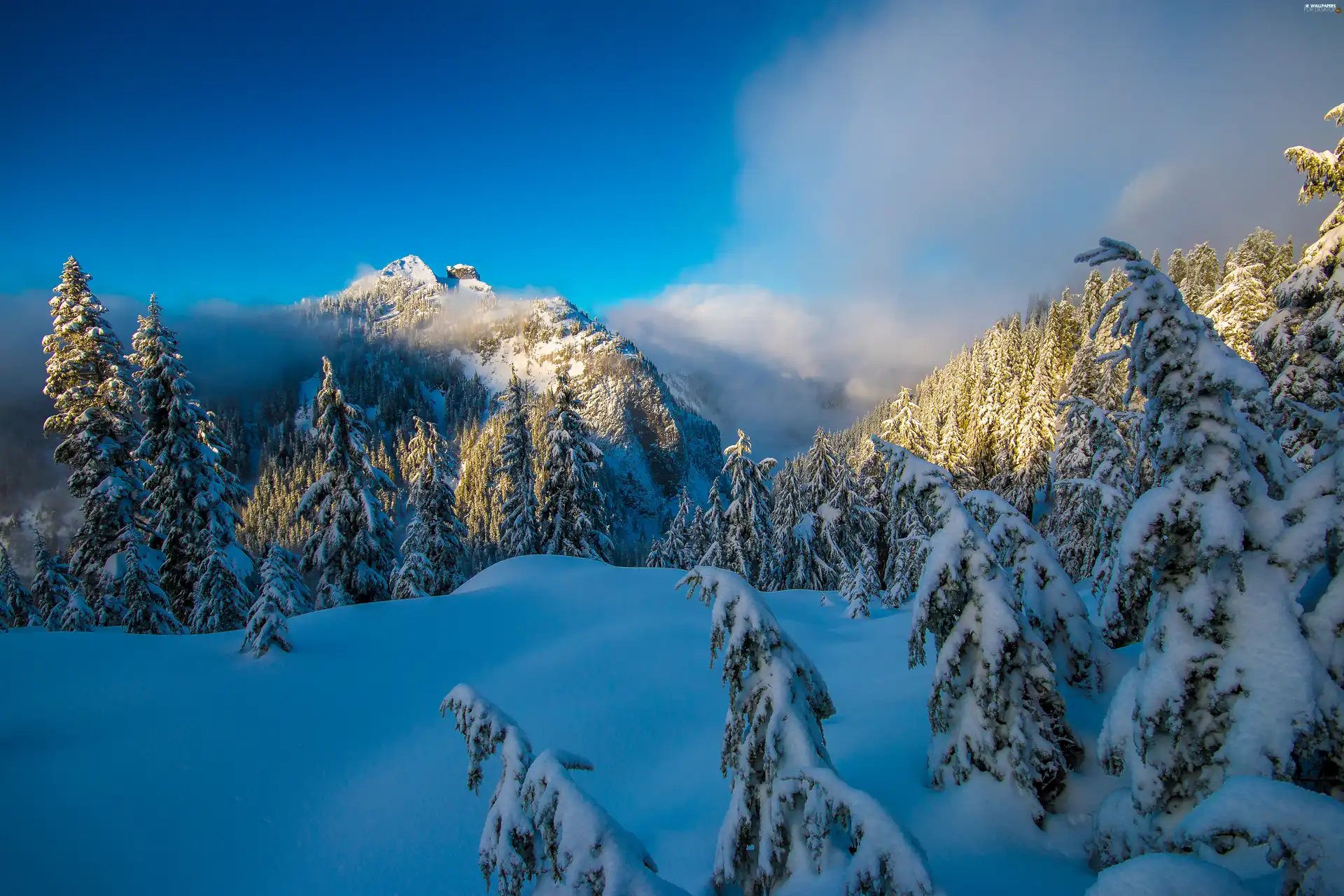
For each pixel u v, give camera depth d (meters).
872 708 11.32
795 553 34.06
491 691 13.52
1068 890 5.23
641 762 11.65
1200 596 5.14
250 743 10.52
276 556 21.22
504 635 16.39
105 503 23.95
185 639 13.51
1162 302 5.38
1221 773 4.89
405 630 15.49
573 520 34.53
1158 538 5.29
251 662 12.70
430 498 33.00
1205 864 2.98
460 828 9.57
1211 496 5.17
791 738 5.03
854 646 17.31
